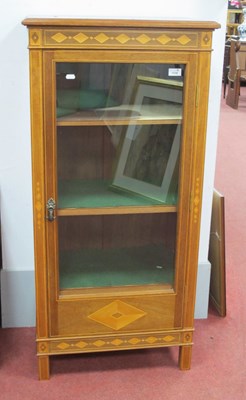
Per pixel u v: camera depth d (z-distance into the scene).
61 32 1.62
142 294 1.94
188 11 2.07
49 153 1.75
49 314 1.92
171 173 1.89
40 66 1.65
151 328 1.99
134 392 1.96
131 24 1.63
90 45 1.65
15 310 2.34
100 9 2.04
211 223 2.49
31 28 1.61
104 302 1.93
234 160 4.96
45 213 1.81
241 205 3.91
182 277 1.95
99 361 2.13
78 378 2.04
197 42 1.69
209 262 2.40
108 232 2.02
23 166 2.17
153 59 1.69
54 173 1.77
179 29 1.66
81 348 1.98
